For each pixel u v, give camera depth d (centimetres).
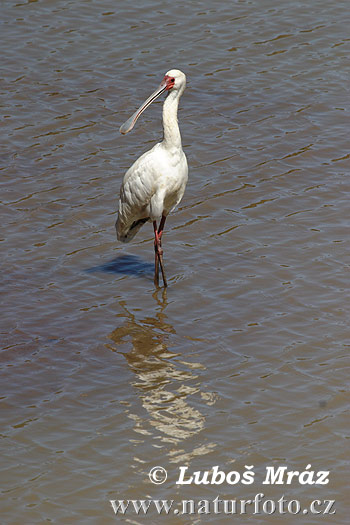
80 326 1498
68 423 1243
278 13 2858
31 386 1334
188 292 1591
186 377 1347
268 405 1267
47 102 2369
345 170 2002
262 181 1970
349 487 1101
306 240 1728
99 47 2664
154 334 1466
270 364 1367
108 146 2152
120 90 2428
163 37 2714
